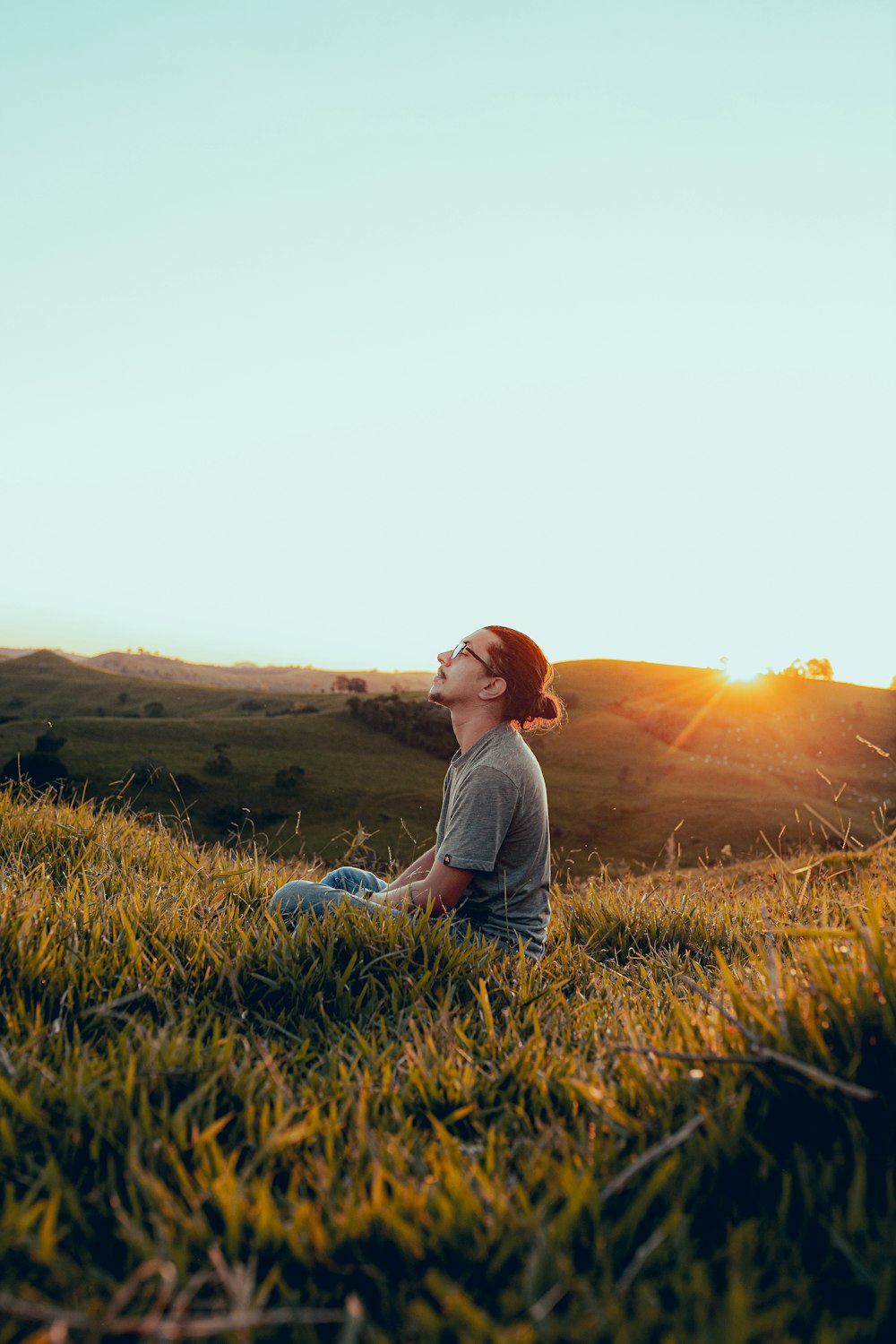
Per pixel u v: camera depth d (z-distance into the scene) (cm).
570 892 470
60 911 297
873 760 8544
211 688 15300
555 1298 110
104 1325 105
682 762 8544
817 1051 160
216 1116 178
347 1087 188
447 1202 132
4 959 246
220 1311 119
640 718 10169
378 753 8988
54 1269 124
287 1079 198
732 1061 157
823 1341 100
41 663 16238
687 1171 142
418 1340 112
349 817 7094
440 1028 223
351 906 299
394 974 271
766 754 8819
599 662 13412
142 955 262
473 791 328
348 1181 147
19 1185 150
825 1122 154
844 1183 141
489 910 333
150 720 9338
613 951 375
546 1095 183
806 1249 131
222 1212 136
